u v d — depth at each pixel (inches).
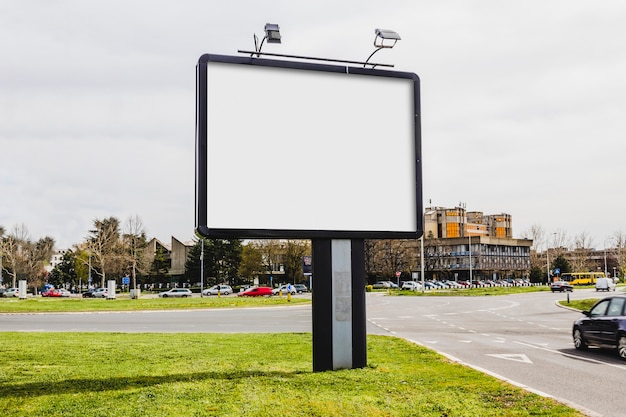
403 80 478.3
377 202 465.7
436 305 1841.8
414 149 476.7
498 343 733.9
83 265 4650.6
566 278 3853.3
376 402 339.3
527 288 3612.2
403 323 1091.9
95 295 3385.8
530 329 962.7
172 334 794.2
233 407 325.1
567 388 421.7
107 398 350.6
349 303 461.1
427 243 4817.9
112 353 571.2
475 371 453.7
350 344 460.4
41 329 952.3
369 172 465.1
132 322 1133.7
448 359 527.2
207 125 430.0
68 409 322.7
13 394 365.1
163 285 4744.1
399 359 527.2
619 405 362.9
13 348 611.8
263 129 442.0
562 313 1419.8
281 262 4264.3
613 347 599.8
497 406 333.7
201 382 400.2
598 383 442.6
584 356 609.0
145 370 462.3
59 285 5182.1
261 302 1993.1
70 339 715.4
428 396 357.7
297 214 445.7
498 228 7175.2
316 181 451.8
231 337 744.3
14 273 4493.1
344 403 334.6
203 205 425.1
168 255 5403.5
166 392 366.0
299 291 3496.6
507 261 5561.0
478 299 2319.1
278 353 577.9
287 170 445.7
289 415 309.6
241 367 480.1
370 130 467.2
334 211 454.9
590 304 1672.0
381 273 4490.7
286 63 450.0
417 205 473.7
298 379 410.6
